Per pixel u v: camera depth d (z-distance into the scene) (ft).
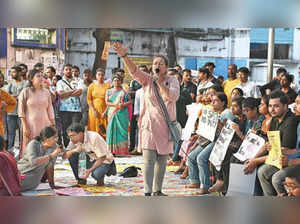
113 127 21.54
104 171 15.78
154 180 12.80
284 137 10.00
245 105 12.18
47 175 14.66
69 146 15.75
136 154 22.98
